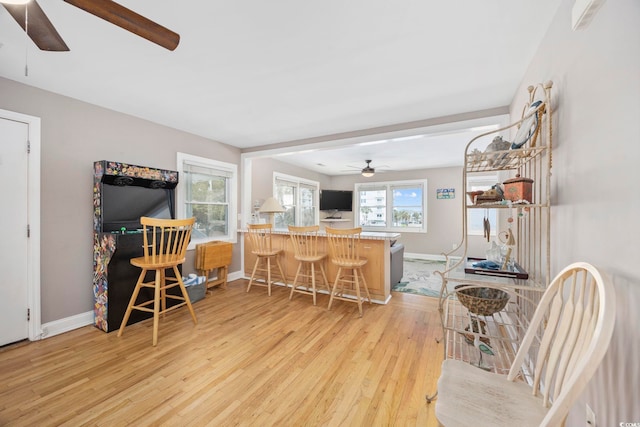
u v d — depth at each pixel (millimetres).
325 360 2029
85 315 2648
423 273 4977
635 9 786
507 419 907
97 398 1606
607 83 933
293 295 3590
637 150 779
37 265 2352
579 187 1140
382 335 2439
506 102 2678
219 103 2715
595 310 818
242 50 1814
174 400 1597
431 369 1915
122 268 2564
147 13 1448
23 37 1673
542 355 1035
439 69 2068
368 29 1604
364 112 2949
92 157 2717
